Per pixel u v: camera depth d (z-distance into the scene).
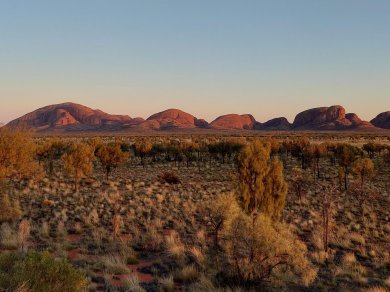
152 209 28.59
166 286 13.14
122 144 88.62
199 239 19.69
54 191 35.50
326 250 19.12
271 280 13.53
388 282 14.34
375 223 26.08
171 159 81.62
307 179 46.75
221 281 13.53
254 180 18.92
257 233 13.36
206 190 41.25
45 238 19.44
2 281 8.25
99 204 30.17
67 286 8.59
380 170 60.34
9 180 39.66
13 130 24.98
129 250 17.86
